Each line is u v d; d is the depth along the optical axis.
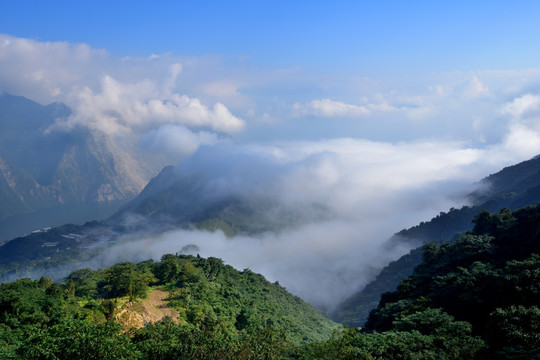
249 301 109.19
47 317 58.53
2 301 57.41
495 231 91.00
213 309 88.69
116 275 88.06
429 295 75.38
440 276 81.38
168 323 60.91
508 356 41.66
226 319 86.50
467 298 64.19
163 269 97.19
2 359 34.00
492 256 81.94
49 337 34.81
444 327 54.75
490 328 51.69
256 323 92.88
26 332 38.38
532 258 66.50
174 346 41.88
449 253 92.62
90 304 67.38
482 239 87.62
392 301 89.62
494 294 62.19
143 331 50.41
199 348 40.72
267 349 43.81
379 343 50.53
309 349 51.16
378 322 79.88
